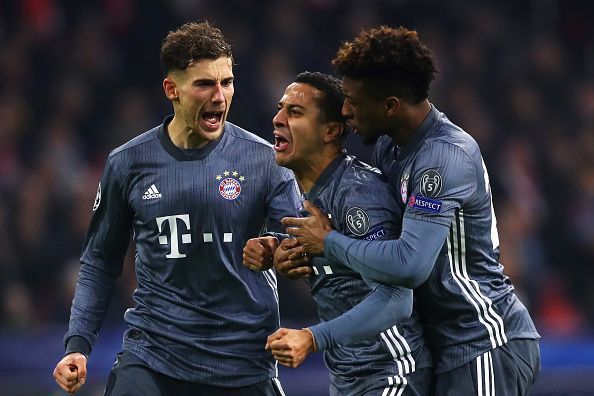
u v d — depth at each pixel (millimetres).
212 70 16359
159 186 16750
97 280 17609
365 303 14477
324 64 42938
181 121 16797
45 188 36250
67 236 35156
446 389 15312
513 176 42312
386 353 15117
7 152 37344
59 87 40656
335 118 15391
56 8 42719
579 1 50000
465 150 14797
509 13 49406
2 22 41781
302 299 32688
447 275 15094
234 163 16891
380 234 14711
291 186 17016
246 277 16875
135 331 17094
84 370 17078
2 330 29641
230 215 16734
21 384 27594
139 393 16625
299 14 44250
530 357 15555
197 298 16750
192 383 16781
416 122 15008
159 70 42438
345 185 15086
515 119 45625
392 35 14711
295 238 15180
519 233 39812
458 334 15250
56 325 32375
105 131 39531
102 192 17219
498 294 15383
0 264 33750
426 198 14438
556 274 41406
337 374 15586
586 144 45500
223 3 43781
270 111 39531
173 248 16688
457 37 47125
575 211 43062
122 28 42688
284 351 14086
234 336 16766
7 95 39906
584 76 48812
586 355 31734
